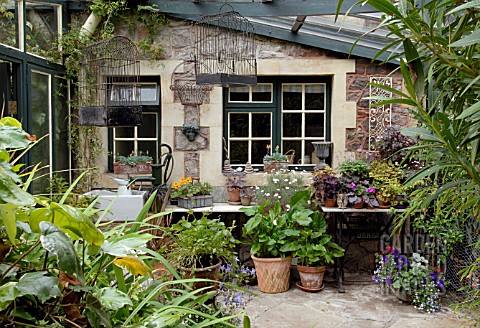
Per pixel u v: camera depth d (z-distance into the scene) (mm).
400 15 1169
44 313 942
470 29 1262
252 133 5375
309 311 3891
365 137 5129
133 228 1432
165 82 5105
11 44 3877
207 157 5160
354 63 5066
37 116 4285
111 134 5270
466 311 3803
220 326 1475
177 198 4902
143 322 1073
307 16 4438
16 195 783
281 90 5316
